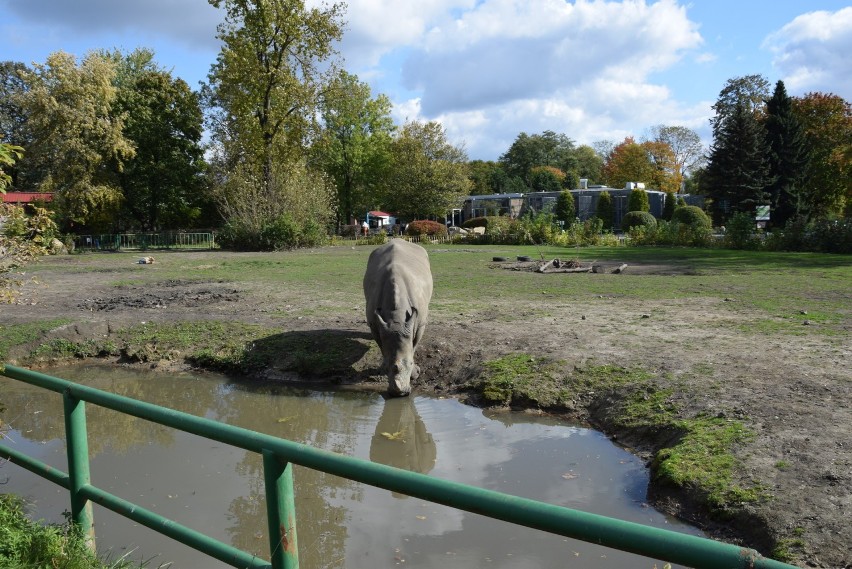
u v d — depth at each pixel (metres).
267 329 12.70
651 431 7.50
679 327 11.78
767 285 17.42
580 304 14.82
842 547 4.68
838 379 8.14
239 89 41.53
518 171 111.00
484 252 33.41
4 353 11.92
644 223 50.41
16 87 57.00
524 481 6.62
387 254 10.77
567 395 8.99
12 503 4.63
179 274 22.97
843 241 30.53
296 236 37.50
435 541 5.42
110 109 40.31
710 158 53.88
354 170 63.50
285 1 39.81
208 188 49.56
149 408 3.21
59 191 38.28
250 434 2.76
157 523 3.32
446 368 10.50
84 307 15.62
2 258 4.80
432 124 59.12
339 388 10.38
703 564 1.67
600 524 1.85
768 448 6.30
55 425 9.05
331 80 42.47
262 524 5.86
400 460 7.40
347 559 5.16
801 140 51.44
